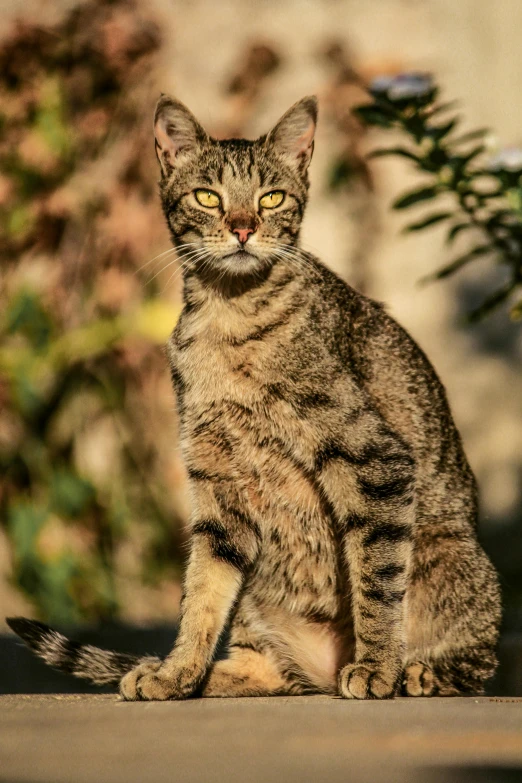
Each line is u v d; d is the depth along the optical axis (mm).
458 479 9234
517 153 10664
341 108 16078
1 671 11664
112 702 7324
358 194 17969
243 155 9297
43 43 14773
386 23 18797
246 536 8820
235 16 18203
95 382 15258
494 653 8977
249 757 4512
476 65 19203
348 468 8266
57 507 14781
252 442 8648
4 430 14703
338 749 4711
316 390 8391
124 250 14898
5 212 14859
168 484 15312
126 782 3965
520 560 17812
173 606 15375
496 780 3941
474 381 18844
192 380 8719
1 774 4176
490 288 18734
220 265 8781
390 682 7691
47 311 14828
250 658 8820
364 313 9203
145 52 15047
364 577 8094
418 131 10344
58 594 14430
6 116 14773
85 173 15031
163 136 9570
